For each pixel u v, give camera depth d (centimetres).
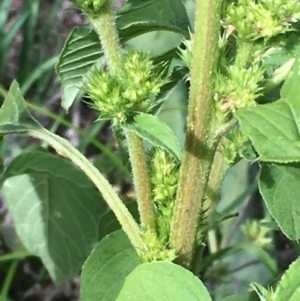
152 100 24
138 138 25
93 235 41
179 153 21
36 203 40
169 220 25
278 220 25
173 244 25
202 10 22
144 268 22
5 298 39
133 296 22
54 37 62
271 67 25
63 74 30
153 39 40
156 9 30
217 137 23
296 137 19
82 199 40
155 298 22
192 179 24
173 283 22
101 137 55
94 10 24
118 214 25
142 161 25
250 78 22
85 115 57
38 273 48
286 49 25
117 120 22
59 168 38
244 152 26
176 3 30
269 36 22
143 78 23
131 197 47
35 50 62
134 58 24
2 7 57
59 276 41
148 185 25
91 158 53
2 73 57
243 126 19
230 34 23
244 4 22
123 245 28
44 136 26
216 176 28
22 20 57
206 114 23
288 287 21
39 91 57
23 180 40
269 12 22
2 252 48
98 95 23
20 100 26
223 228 43
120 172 48
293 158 18
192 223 25
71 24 64
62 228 40
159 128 21
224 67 23
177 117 45
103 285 28
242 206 44
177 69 32
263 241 37
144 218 26
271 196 25
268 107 19
